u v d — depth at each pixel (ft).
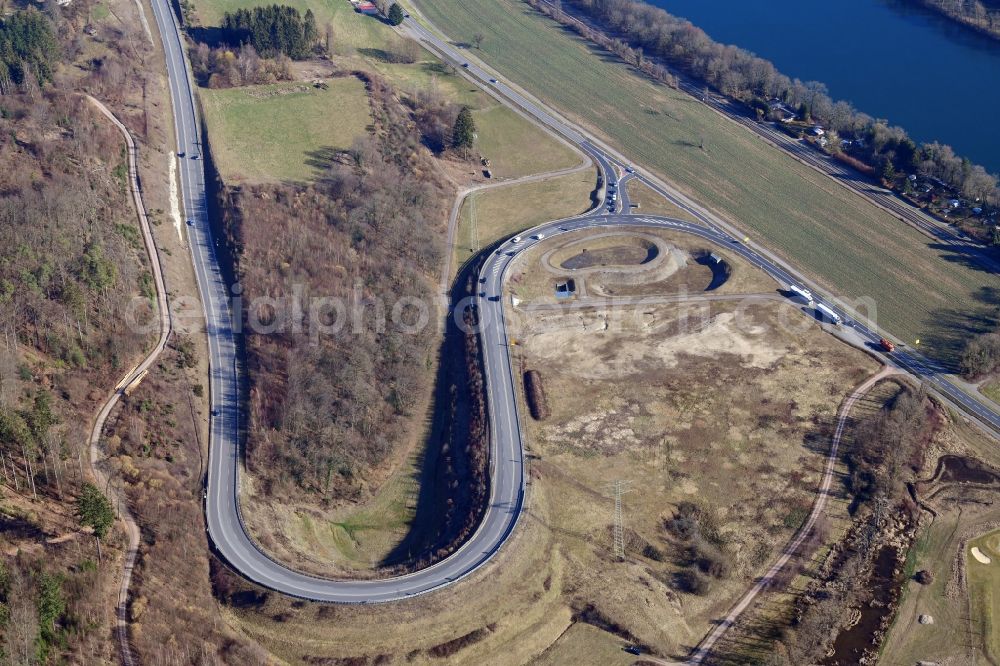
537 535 620.08
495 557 599.98
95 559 553.64
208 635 539.70
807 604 598.34
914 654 572.51
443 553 605.31
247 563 588.50
